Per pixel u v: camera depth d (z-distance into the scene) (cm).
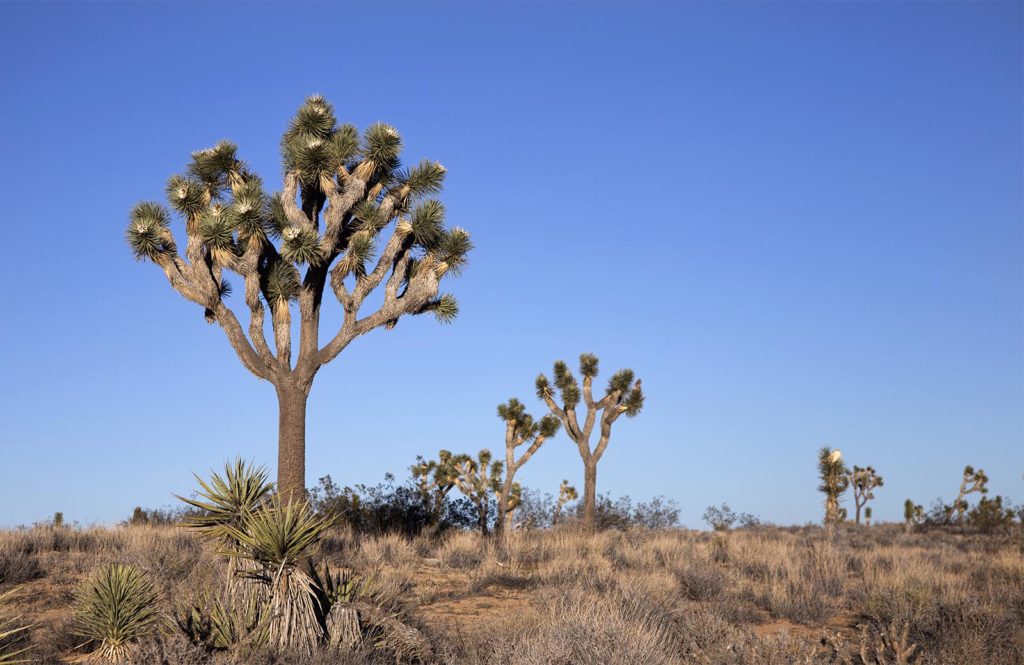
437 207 1409
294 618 797
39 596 1197
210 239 1255
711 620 977
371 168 1403
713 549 1984
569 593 1129
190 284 1287
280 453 1249
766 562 1661
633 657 768
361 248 1304
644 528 2886
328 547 1608
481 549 1831
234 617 806
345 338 1304
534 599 1180
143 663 752
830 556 1736
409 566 1555
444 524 2317
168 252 1310
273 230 1343
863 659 811
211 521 870
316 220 1430
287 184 1383
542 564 1659
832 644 834
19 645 895
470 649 847
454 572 1603
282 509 877
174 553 1348
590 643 787
